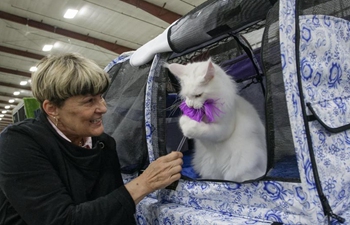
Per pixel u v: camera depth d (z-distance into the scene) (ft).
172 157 3.51
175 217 3.43
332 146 2.71
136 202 3.18
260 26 3.88
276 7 2.70
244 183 3.01
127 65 5.51
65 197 2.98
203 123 3.40
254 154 3.45
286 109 2.72
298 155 2.41
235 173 3.48
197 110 3.43
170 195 3.90
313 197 2.39
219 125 3.43
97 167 3.51
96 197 3.52
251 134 3.61
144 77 4.82
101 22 22.76
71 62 3.15
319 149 2.57
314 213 2.38
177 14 21.20
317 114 2.58
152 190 3.28
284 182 2.67
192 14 3.71
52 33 24.29
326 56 2.79
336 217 2.44
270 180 2.79
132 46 27.12
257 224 2.77
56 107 3.22
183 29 3.71
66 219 2.82
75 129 3.31
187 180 3.71
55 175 3.06
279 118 2.75
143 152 4.63
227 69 5.26
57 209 2.84
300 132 2.42
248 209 2.99
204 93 3.34
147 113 4.16
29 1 20.27
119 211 3.01
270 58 2.70
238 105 3.86
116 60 5.95
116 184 3.78
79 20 22.61
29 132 3.14
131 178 5.00
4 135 3.14
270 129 2.74
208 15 3.43
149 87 4.17
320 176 2.51
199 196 3.49
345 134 2.93
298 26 2.55
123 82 5.50
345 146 2.87
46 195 2.88
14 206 2.87
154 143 4.13
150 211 3.89
